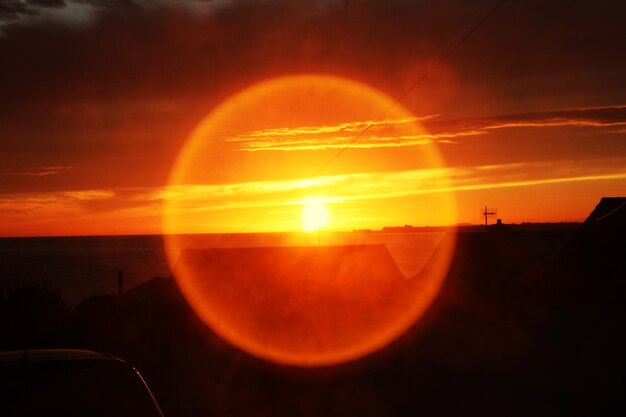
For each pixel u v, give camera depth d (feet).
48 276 225.15
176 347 67.87
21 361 17.51
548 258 74.64
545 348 42.04
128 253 345.72
